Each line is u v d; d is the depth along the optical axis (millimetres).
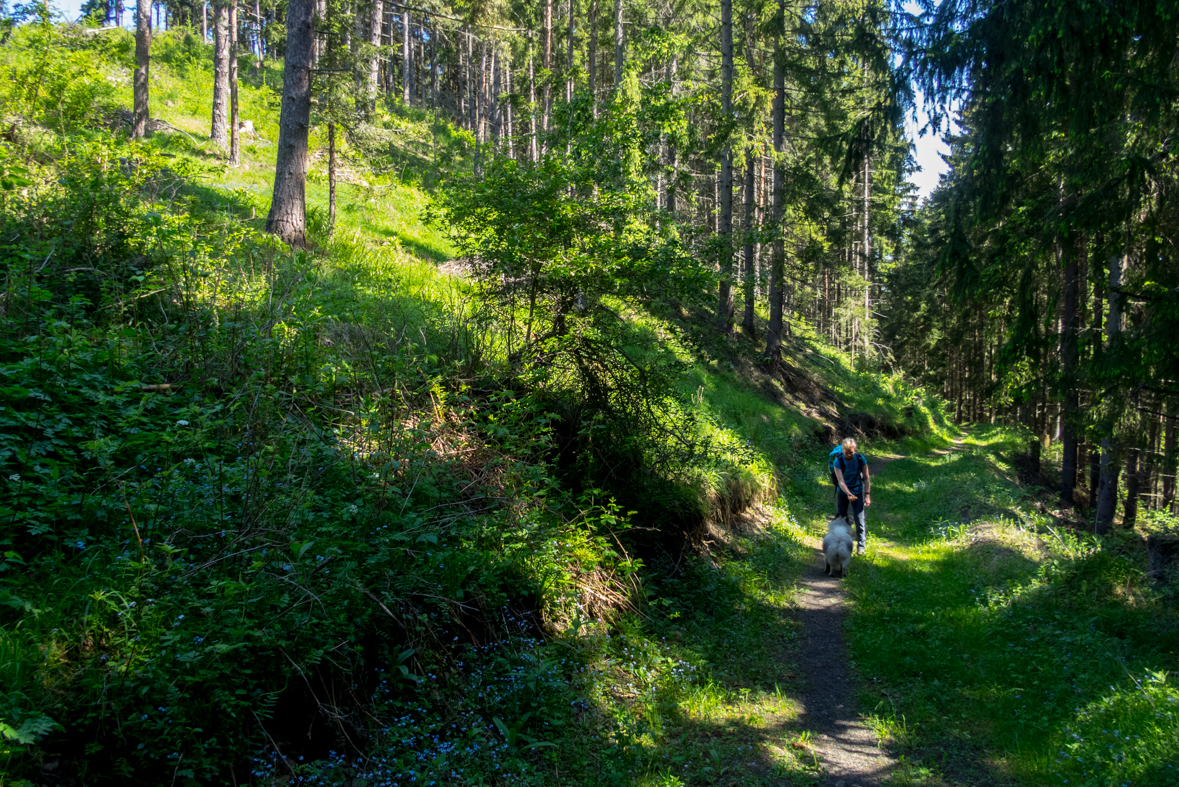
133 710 2754
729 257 7230
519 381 6898
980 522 10852
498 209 6688
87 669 2768
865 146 10602
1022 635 6086
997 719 4742
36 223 5863
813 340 32344
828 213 19469
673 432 7484
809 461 16062
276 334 5676
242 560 3617
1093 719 4383
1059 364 9672
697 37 21062
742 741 4477
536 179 6785
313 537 3873
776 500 11641
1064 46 7555
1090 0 7145
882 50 12828
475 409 6184
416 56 43406
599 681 4773
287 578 3461
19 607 2908
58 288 5562
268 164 17141
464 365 6773
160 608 3100
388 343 6660
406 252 12539
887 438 25250
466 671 4262
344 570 3689
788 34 19859
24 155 7426
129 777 2646
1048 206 12312
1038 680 5203
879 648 6039
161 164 7988
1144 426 9148
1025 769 4082
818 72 19328
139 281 5809
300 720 3396
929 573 8508
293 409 5234
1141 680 4680
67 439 4039
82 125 8898
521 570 5055
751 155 20938
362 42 12055
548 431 6383
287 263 8117
